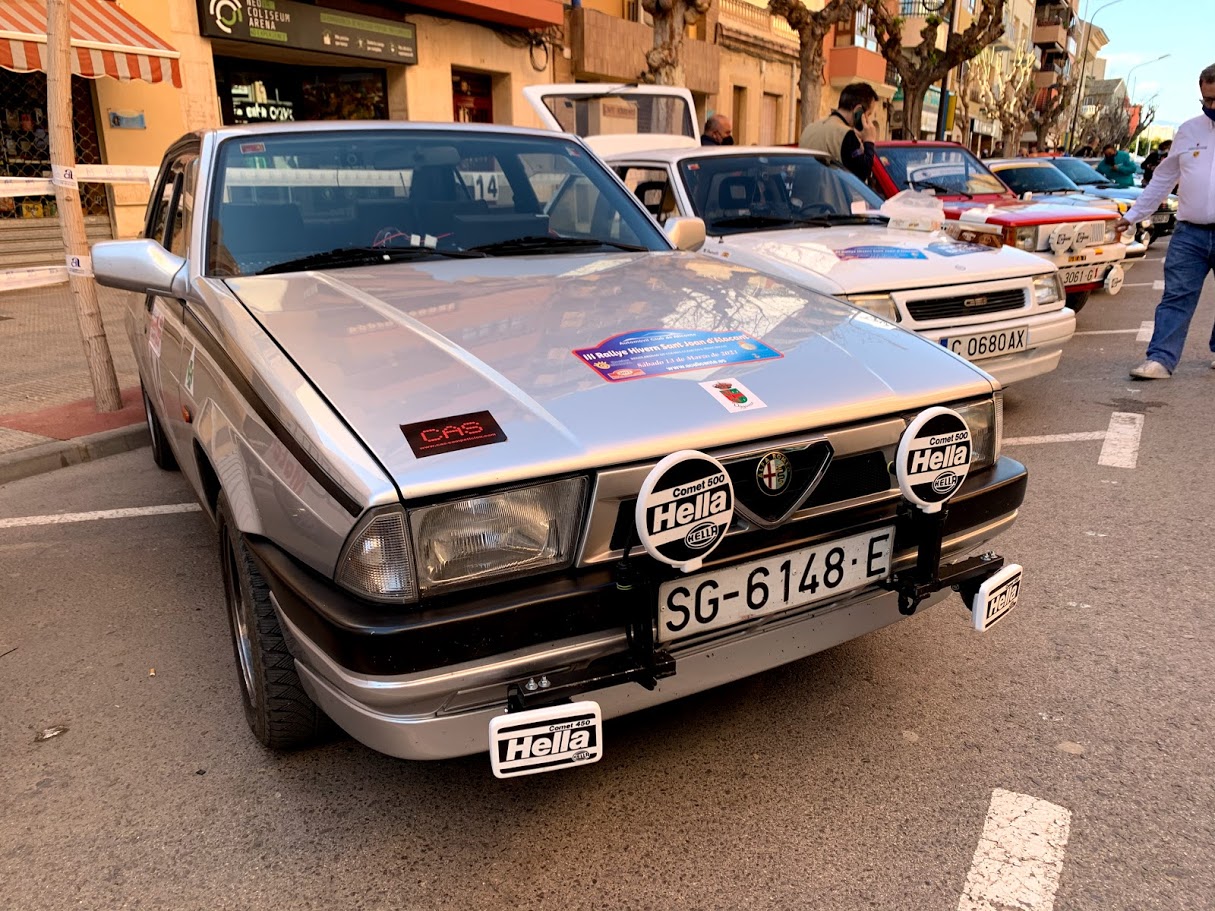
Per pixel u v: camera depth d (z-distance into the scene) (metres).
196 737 2.55
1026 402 5.91
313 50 12.48
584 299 2.55
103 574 3.68
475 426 1.82
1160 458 4.70
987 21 17.84
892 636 3.04
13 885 2.01
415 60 14.19
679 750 2.44
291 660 2.26
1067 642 2.95
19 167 10.84
